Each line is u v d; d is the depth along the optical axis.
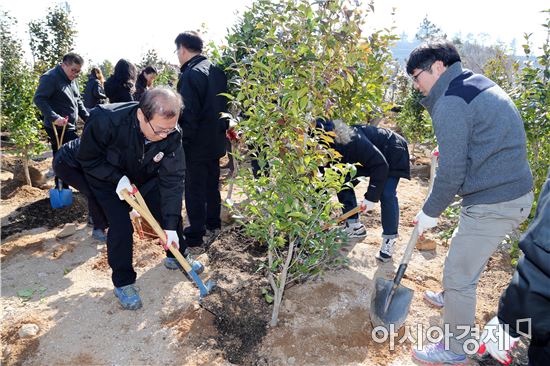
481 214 2.27
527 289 1.67
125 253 3.01
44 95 4.58
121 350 2.68
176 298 3.17
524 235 1.71
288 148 2.56
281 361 2.59
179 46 3.73
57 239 4.15
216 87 3.70
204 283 3.34
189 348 2.69
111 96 5.14
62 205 4.27
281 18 2.73
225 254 3.67
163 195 2.99
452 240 2.43
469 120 2.15
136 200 2.92
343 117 4.39
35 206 4.82
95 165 2.83
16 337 2.78
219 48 3.70
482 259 2.36
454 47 2.34
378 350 2.69
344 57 2.90
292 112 2.53
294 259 2.99
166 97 2.51
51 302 3.14
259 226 2.80
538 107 3.56
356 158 3.28
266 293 2.85
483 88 2.20
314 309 3.00
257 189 2.75
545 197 1.70
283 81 2.67
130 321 2.94
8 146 7.57
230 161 6.18
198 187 3.82
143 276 3.50
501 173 2.20
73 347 2.69
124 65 5.07
